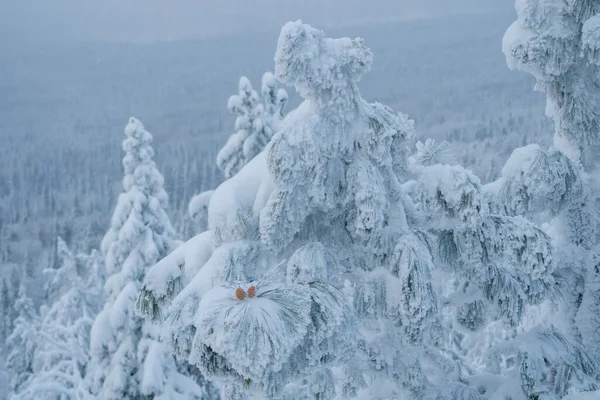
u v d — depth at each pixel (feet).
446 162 19.44
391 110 16.80
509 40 21.80
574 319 22.12
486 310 19.53
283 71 15.24
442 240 17.70
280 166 15.12
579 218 22.20
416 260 15.70
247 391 11.97
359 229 15.66
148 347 56.59
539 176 19.80
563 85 22.41
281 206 15.30
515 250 16.80
